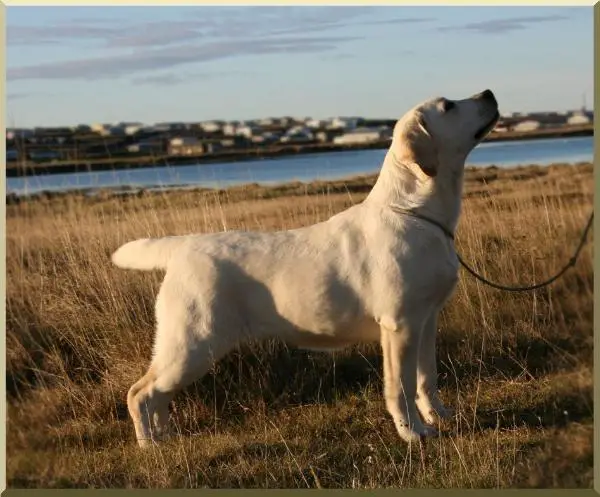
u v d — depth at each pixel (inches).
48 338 223.9
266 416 192.1
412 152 163.5
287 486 157.9
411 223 164.7
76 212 290.2
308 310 167.8
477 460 159.2
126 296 228.7
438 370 209.2
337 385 205.2
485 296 228.4
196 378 174.2
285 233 175.0
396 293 162.2
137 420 176.9
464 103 169.8
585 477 151.6
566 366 199.2
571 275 231.3
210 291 170.9
